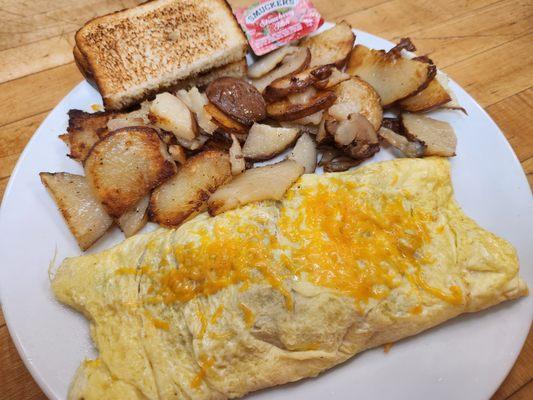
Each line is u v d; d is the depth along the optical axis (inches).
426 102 10.8
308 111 10.5
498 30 14.0
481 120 10.9
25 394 8.7
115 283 8.3
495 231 9.4
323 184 9.0
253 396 7.8
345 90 10.8
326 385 7.9
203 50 11.4
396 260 8.0
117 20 11.6
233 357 7.4
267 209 8.7
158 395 7.3
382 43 12.5
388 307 7.7
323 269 7.7
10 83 12.4
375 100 10.9
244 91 10.7
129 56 11.2
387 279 7.7
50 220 9.5
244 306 7.5
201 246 8.0
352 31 12.3
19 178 9.8
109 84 10.9
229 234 8.2
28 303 8.5
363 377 8.0
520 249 9.2
